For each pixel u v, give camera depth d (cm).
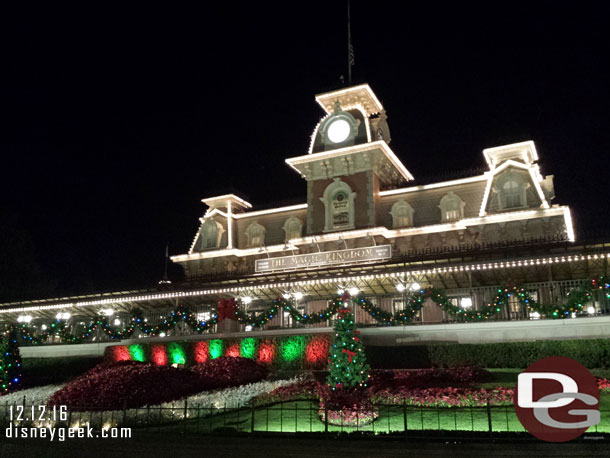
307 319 2683
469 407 1536
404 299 2705
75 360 3209
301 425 1529
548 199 3656
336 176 3875
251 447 1298
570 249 2428
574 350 2077
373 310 2539
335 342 1738
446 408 1562
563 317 2248
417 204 3694
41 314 3719
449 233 3472
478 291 2556
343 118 3878
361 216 3700
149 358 2998
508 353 2180
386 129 4169
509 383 1820
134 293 3334
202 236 4275
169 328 3052
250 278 3206
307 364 2517
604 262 2448
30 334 3512
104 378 2081
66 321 3653
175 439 1388
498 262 2452
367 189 3738
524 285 2447
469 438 1208
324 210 3822
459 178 3666
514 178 3353
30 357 3481
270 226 4147
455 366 2211
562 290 2430
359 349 1734
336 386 1678
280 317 3066
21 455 1465
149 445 1378
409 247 3550
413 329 2500
